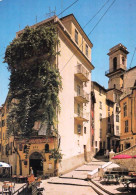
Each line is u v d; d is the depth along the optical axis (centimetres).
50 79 2152
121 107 3591
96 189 1477
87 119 3030
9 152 2727
